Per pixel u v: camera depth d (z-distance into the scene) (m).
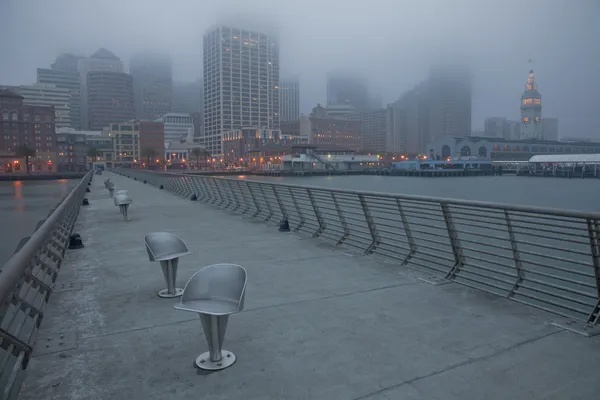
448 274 6.65
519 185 120.06
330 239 10.15
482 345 4.22
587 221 4.77
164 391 3.45
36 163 181.88
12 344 3.72
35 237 5.16
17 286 4.31
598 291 4.84
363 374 3.68
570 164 164.88
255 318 5.02
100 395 3.40
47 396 3.39
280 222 11.66
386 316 5.04
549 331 4.55
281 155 195.50
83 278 6.83
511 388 3.43
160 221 13.59
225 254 8.57
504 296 5.70
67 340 4.43
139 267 7.56
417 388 3.45
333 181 144.38
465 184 126.19
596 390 3.39
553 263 16.73
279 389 3.46
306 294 5.92
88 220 13.92
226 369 3.80
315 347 4.22
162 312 5.27
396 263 7.71
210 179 20.27
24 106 180.62
